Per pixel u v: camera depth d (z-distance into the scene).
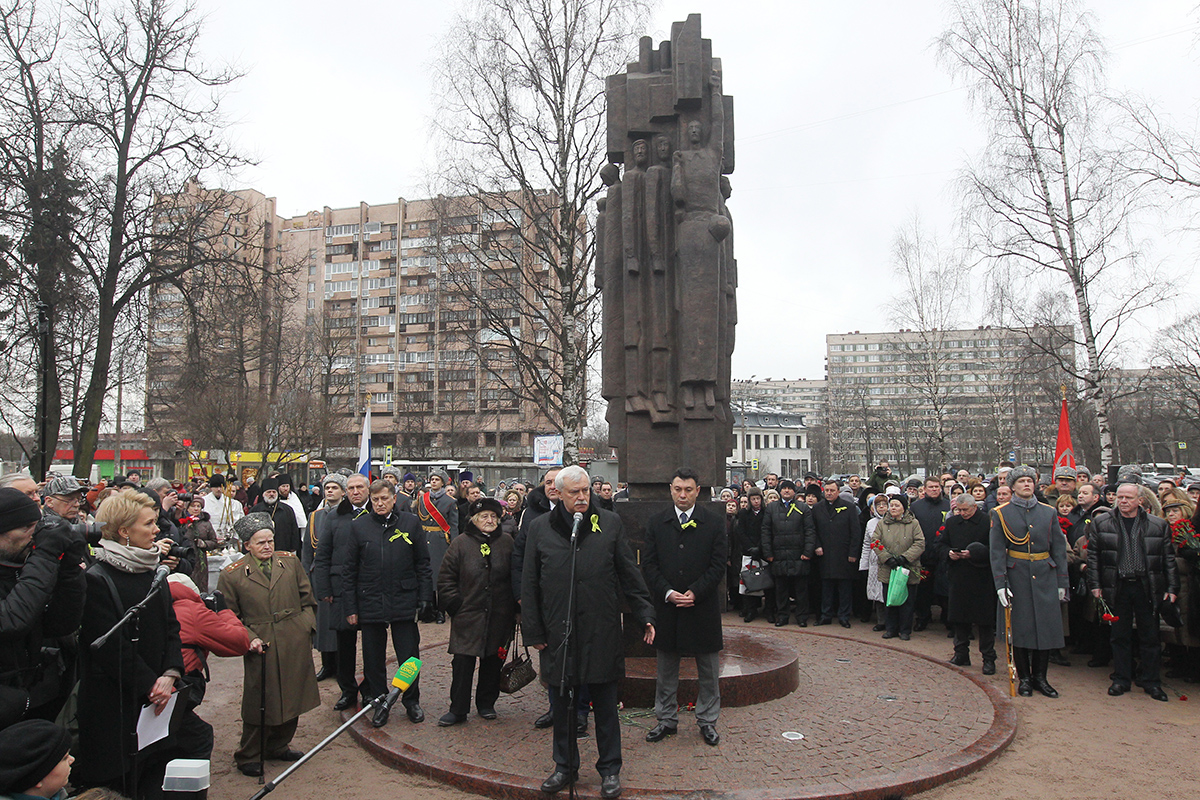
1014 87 18.55
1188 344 35.34
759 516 11.16
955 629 8.22
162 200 18.14
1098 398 18.27
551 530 4.79
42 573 3.49
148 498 4.06
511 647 7.77
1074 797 4.68
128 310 18.42
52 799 2.68
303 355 44.75
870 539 10.20
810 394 145.38
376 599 6.17
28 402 20.33
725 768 4.84
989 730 5.66
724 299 7.67
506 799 4.62
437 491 11.80
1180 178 16.55
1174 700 6.93
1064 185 18.33
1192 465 61.62
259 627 5.38
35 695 3.81
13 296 15.80
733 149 7.91
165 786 3.21
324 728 6.29
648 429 7.47
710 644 5.33
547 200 19.98
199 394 21.97
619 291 7.75
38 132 16.31
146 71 18.02
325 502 8.05
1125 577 7.13
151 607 3.94
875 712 6.07
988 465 61.66
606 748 4.50
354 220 67.69
